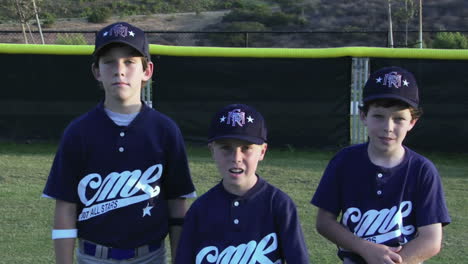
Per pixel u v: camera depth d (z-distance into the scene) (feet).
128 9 107.14
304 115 25.52
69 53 25.46
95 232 8.21
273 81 25.45
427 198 8.18
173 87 25.67
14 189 18.80
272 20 97.30
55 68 25.64
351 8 101.60
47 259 13.05
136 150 8.21
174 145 8.52
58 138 26.02
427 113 24.76
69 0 106.83
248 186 7.98
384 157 8.36
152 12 107.96
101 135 8.15
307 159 23.97
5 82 25.76
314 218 16.26
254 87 25.55
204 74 25.57
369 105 8.28
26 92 25.84
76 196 8.23
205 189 19.12
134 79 8.17
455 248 14.17
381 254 7.88
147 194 8.29
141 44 8.17
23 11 63.21
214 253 7.83
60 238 8.13
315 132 25.57
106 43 7.89
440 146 24.82
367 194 8.35
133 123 8.23
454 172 22.18
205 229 7.88
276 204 7.90
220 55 25.43
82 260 8.37
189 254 7.93
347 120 25.32
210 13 105.91
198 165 22.48
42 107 25.86
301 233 7.96
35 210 16.61
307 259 7.80
